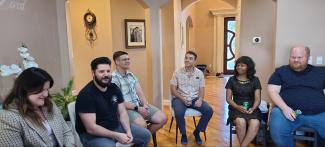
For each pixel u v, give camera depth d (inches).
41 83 62.7
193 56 126.9
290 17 112.0
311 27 110.4
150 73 167.0
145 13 173.2
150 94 170.6
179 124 122.7
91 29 177.6
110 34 174.1
